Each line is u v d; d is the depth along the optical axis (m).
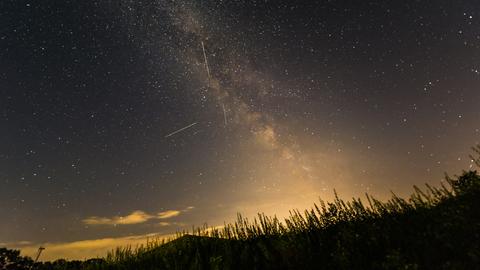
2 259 22.41
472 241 5.39
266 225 12.09
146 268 11.63
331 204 9.81
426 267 5.21
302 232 9.78
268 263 8.45
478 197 6.50
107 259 14.68
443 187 7.48
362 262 6.32
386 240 6.71
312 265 7.25
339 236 8.19
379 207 8.43
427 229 6.29
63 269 16.31
